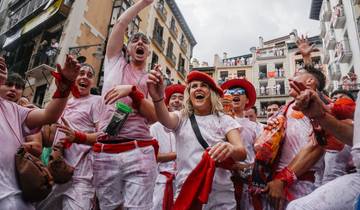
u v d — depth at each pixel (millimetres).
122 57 3150
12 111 2447
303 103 1867
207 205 2496
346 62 22266
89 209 3359
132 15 3154
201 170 2301
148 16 22297
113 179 2719
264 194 2771
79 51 14523
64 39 14742
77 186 3383
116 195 2740
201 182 2256
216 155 2275
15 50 18719
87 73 3826
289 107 2949
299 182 2562
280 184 2488
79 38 15320
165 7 26141
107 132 2658
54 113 2400
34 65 15938
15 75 3932
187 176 2453
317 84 2885
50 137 3822
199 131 2639
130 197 2641
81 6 15633
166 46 26219
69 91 2414
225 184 2578
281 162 2766
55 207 3467
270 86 42344
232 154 2369
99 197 2801
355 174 1816
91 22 16203
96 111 3643
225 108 3754
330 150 2320
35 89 15633
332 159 2811
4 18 21609
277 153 2756
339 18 23016
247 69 44875
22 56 17797
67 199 3346
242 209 3109
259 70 44375
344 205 1722
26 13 19172
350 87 16828
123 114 2672
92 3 16359
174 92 4672
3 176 2193
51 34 16203
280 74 42562
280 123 2779
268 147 2689
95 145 2863
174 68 27875
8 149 2273
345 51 21875
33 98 15414
